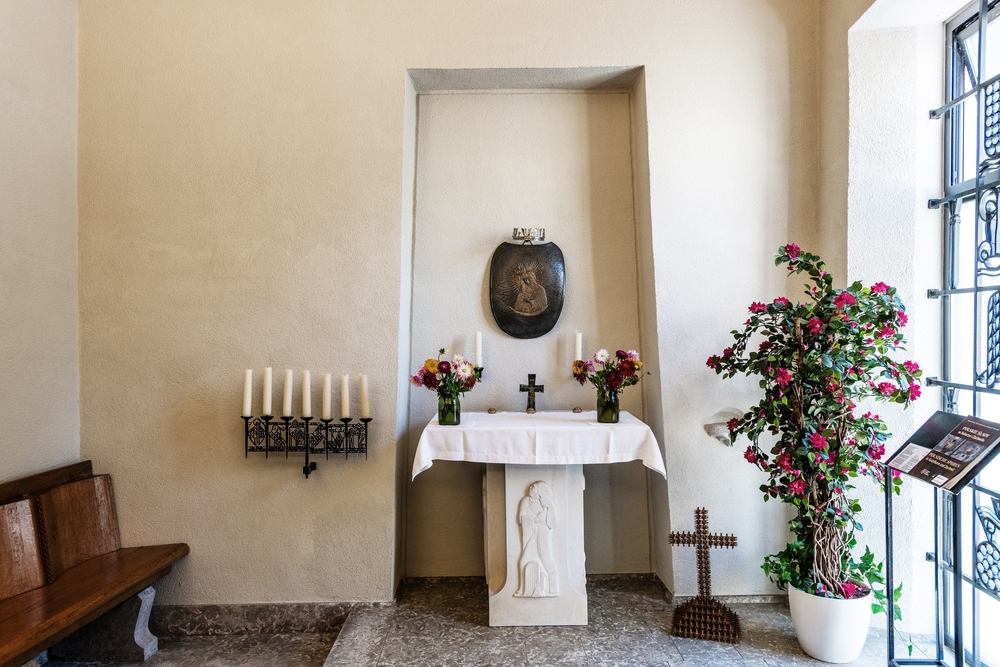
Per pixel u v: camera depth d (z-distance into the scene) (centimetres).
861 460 227
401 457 296
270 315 284
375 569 282
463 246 312
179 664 253
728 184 284
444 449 253
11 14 246
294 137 285
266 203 285
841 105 263
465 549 310
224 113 284
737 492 281
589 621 263
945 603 245
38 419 259
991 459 177
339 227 285
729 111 285
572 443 253
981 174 232
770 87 285
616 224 312
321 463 283
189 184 284
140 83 284
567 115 312
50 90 267
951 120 251
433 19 287
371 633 254
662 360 283
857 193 259
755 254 284
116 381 283
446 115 313
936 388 252
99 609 227
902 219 255
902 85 256
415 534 309
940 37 254
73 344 280
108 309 283
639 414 308
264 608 282
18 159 250
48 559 238
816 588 231
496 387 309
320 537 283
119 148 284
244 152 285
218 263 284
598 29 286
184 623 281
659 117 285
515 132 312
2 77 242
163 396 283
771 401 234
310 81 286
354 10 287
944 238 252
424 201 312
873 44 257
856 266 259
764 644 242
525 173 312
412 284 311
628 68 289
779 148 284
